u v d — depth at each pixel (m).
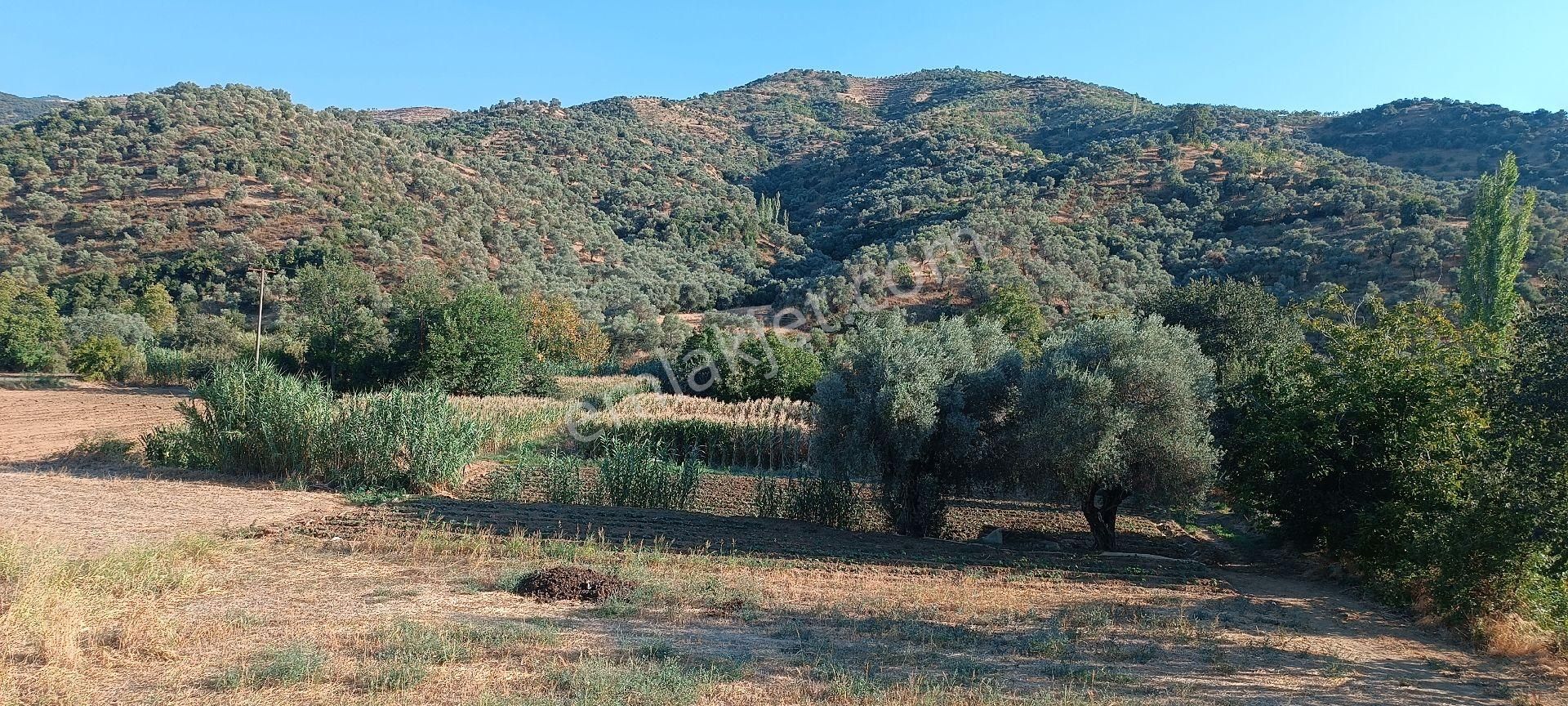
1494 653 9.54
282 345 43.66
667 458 23.52
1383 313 14.88
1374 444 13.34
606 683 6.32
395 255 62.16
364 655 6.82
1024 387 14.97
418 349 37.16
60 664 6.18
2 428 25.45
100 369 43.75
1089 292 43.22
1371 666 8.66
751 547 13.14
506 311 38.28
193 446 17.75
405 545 11.73
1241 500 15.73
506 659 6.95
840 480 15.59
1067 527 17.91
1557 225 42.03
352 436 16.67
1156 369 14.03
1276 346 17.48
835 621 9.05
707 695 6.39
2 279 50.06
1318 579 13.79
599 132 117.69
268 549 11.18
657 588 9.86
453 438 16.88
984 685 6.95
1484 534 9.97
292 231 64.25
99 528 11.81
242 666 6.39
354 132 87.38
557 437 25.52
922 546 14.25
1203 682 7.63
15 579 8.04
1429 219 47.97
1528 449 8.15
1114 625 9.58
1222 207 57.75
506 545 11.88
